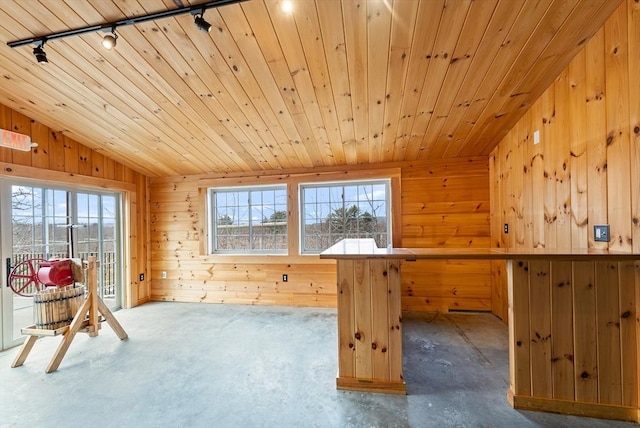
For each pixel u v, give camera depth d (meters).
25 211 3.01
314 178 4.08
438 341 2.80
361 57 2.06
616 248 1.70
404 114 2.75
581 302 1.70
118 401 1.91
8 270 2.84
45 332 2.40
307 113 2.77
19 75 2.35
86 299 2.74
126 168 4.15
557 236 2.25
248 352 2.63
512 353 1.81
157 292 4.50
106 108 2.76
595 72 1.84
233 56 2.09
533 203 2.60
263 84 2.38
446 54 2.01
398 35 1.88
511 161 3.03
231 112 2.78
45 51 2.09
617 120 1.68
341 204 4.14
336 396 1.93
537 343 1.75
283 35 1.91
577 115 2.01
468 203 3.67
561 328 1.72
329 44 1.97
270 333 3.09
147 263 4.48
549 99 2.33
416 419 1.69
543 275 1.74
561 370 1.73
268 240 4.38
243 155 3.74
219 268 4.36
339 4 1.70
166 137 3.29
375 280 1.97
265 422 1.69
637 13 1.53
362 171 3.94
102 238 3.89
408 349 2.63
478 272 3.64
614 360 1.66
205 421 1.71
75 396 1.98
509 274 1.83
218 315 3.73
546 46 1.92
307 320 3.50
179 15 1.77
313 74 2.25
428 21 1.78
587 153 1.92
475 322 3.32
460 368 2.28
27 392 2.03
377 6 1.71
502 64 2.08
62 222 3.38
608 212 1.75
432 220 3.75
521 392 1.78
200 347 2.75
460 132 3.08
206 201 4.46
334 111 2.72
